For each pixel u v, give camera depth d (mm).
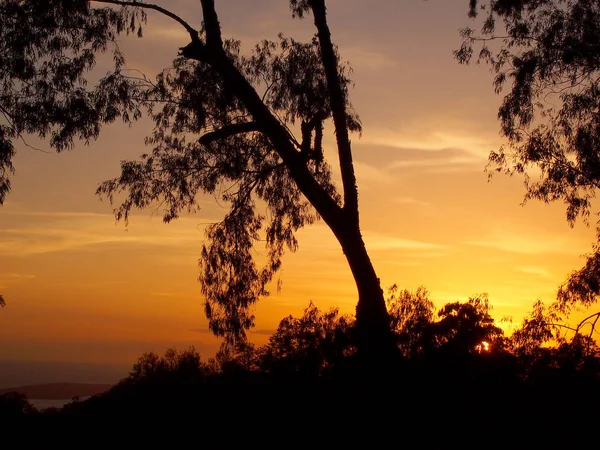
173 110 20703
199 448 15555
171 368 17438
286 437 15141
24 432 16531
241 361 16578
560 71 18844
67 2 18359
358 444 14852
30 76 18531
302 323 16484
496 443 14461
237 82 18734
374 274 17234
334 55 19234
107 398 17109
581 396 14516
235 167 20828
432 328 15883
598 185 18500
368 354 15828
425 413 14922
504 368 15211
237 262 21375
